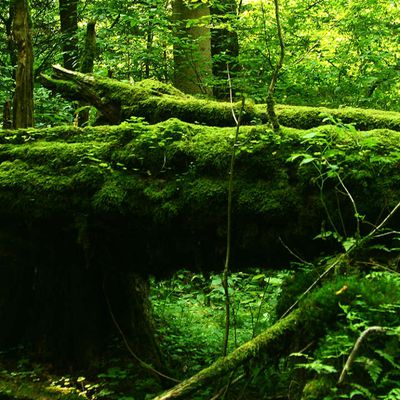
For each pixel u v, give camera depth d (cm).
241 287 626
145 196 370
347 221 335
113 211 374
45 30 1305
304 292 308
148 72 1052
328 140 342
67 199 386
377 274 285
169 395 279
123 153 389
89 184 382
